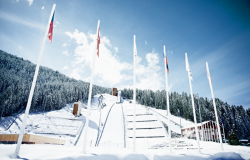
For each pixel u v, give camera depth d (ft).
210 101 354.13
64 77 601.62
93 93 461.78
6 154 26.00
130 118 225.15
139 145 135.95
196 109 308.40
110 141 146.00
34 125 164.25
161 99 398.42
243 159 40.50
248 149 84.79
